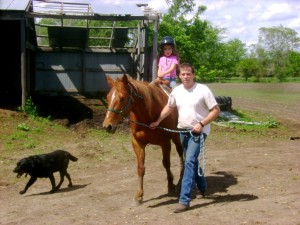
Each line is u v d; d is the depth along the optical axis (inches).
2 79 796.0
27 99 666.2
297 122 775.1
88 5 655.1
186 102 254.1
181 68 254.1
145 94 266.5
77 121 647.1
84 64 842.2
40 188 342.6
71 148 486.9
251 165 399.2
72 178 371.2
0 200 308.8
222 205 262.2
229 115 781.9
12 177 374.0
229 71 3373.5
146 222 237.5
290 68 3565.5
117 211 266.1
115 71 856.9
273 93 1680.6
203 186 281.0
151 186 327.3
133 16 660.7
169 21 1071.6
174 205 270.4
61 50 831.1
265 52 3654.0
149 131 269.9
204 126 252.4
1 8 613.6
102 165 417.4
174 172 375.2
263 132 639.1
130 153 467.8
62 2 650.8
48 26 786.8
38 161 313.1
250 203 263.4
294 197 273.7
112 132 250.5
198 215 243.1
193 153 251.6
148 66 791.1
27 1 659.4
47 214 267.7
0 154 448.8
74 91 844.0
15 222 253.8
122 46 858.8
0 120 568.1
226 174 359.9
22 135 520.4
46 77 835.4
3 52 789.9
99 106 757.9
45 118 621.3
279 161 420.5
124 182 343.6
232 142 551.5
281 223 221.3
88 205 283.6
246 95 1552.7
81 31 805.2
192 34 1080.2
